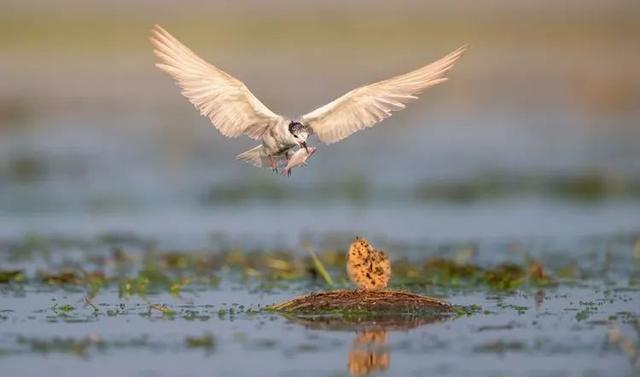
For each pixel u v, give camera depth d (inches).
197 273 728.3
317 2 2222.0
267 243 808.9
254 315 605.9
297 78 1542.8
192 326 583.2
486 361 513.7
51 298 654.5
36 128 1286.9
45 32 1958.7
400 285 682.2
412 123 1343.5
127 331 573.6
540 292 664.4
